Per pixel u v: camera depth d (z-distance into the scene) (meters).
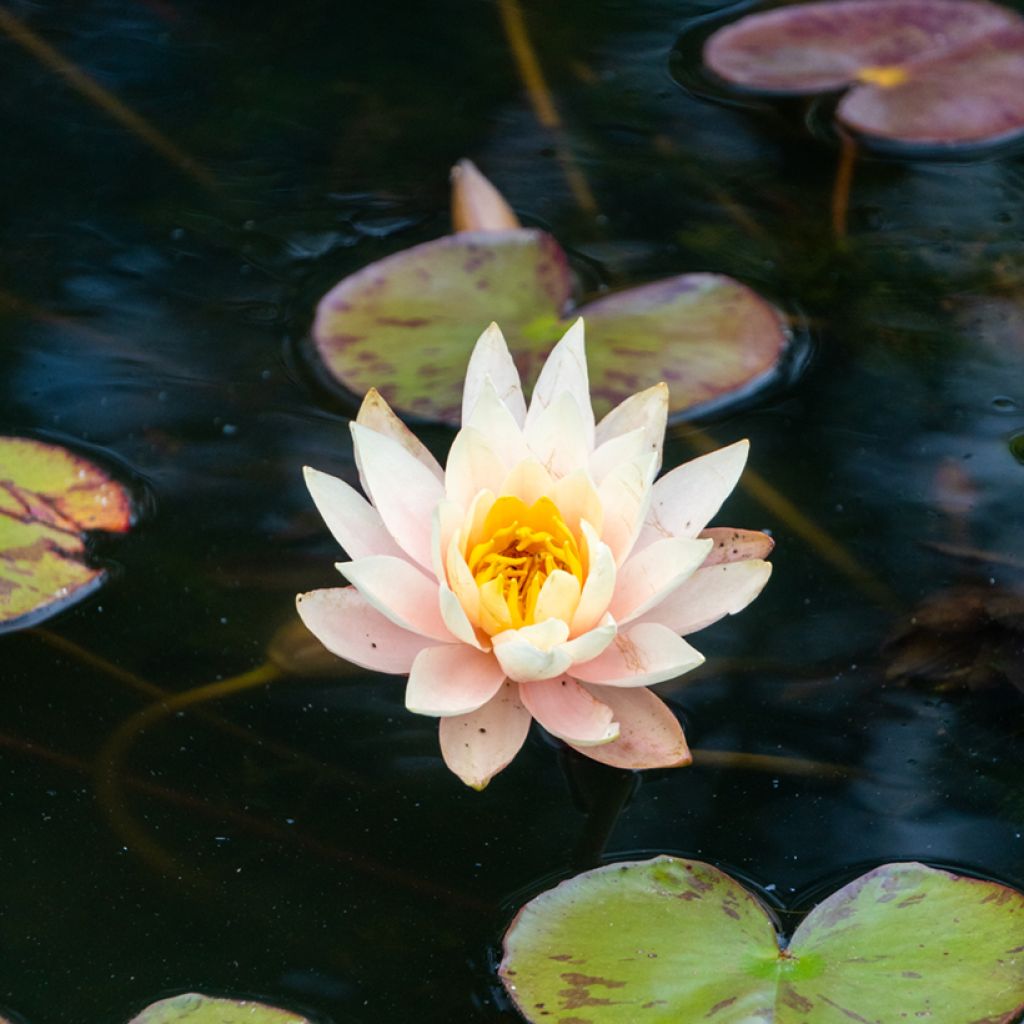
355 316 2.16
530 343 2.14
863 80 2.25
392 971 2.02
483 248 2.18
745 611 2.09
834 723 2.06
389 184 2.24
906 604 2.08
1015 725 2.06
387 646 2.04
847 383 2.14
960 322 2.16
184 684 2.07
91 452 2.12
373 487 2.04
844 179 2.23
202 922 2.03
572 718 2.03
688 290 2.16
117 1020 2.01
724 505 2.11
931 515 2.11
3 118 2.27
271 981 2.02
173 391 2.15
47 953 2.02
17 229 2.21
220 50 2.31
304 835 2.04
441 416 2.12
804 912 2.02
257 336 2.17
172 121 2.27
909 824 2.04
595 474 2.05
